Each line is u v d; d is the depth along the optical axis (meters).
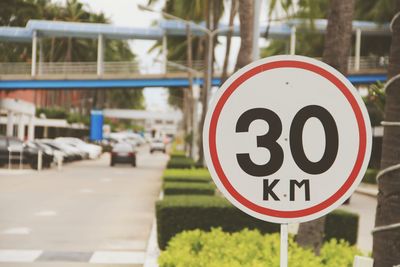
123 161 50.72
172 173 25.23
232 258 5.81
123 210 19.94
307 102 3.64
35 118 76.62
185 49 71.31
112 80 64.44
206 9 43.66
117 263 11.50
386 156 3.87
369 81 61.19
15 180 32.59
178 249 6.44
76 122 86.94
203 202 12.44
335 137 3.62
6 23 46.22
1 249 12.72
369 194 31.36
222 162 3.62
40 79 63.00
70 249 12.84
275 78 3.65
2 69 62.84
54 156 49.59
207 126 3.63
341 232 11.93
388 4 53.31
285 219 3.60
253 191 3.61
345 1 7.51
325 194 3.61
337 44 7.52
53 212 19.11
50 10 82.00
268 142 3.63
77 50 86.88
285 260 3.64
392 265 3.81
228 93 3.64
